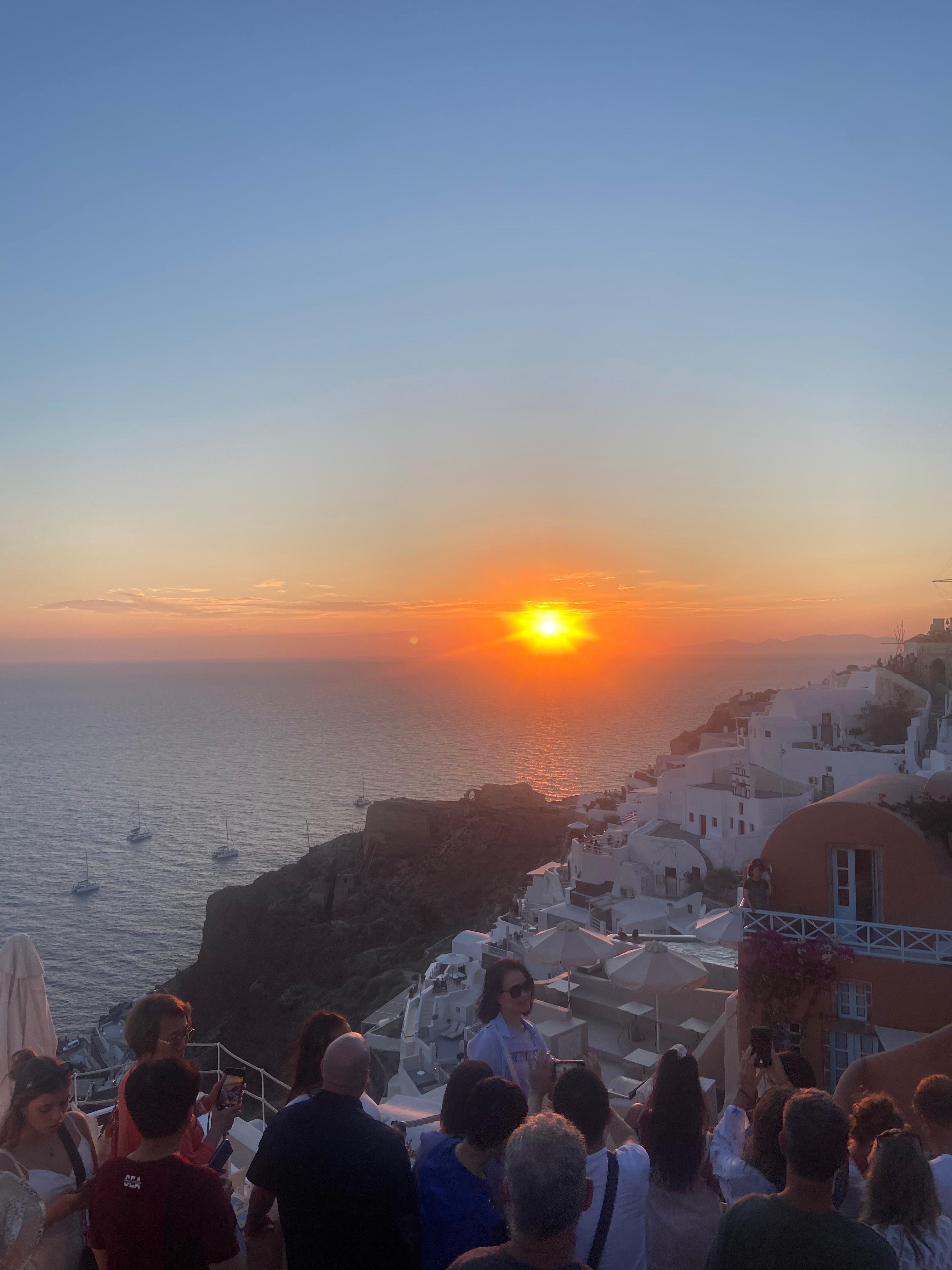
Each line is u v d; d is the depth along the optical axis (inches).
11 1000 398.3
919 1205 241.1
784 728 3157.0
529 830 4431.6
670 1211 249.8
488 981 336.8
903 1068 512.7
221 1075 288.0
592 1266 238.2
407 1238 226.8
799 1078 337.1
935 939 623.2
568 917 2797.7
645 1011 1047.0
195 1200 217.9
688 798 3117.6
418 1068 1435.8
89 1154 269.6
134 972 5211.6
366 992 3043.8
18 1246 232.1
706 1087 808.9
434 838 4724.4
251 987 4089.6
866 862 659.4
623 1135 315.6
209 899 4566.9
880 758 2770.7
